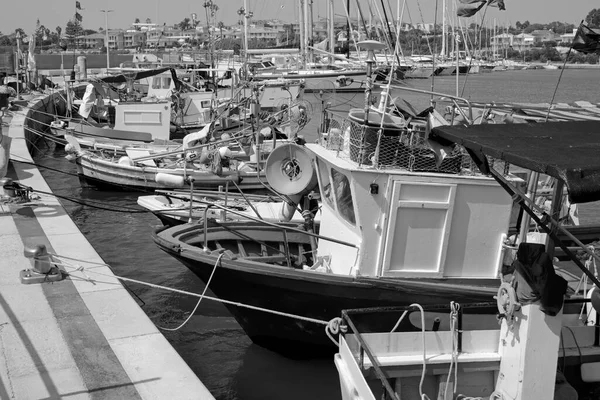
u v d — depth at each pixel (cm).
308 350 864
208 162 1789
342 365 573
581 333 624
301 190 981
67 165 2483
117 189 1939
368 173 773
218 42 4691
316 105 1892
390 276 799
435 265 804
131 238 1480
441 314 687
